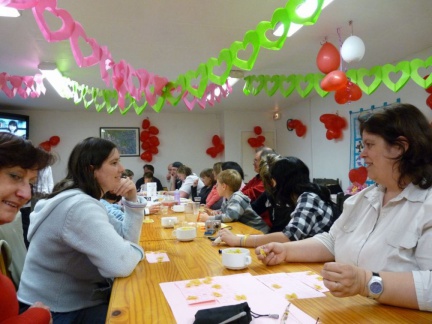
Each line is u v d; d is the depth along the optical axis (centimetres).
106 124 737
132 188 160
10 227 147
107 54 208
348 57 289
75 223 120
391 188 104
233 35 310
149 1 246
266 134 782
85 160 142
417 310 83
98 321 123
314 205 161
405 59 397
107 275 114
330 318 79
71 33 160
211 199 358
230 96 607
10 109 682
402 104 100
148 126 747
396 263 94
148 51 351
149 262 132
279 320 78
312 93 600
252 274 113
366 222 108
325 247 126
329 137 542
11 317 84
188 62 387
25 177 88
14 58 367
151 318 80
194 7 256
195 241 171
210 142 791
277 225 199
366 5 265
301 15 136
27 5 136
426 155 95
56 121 709
